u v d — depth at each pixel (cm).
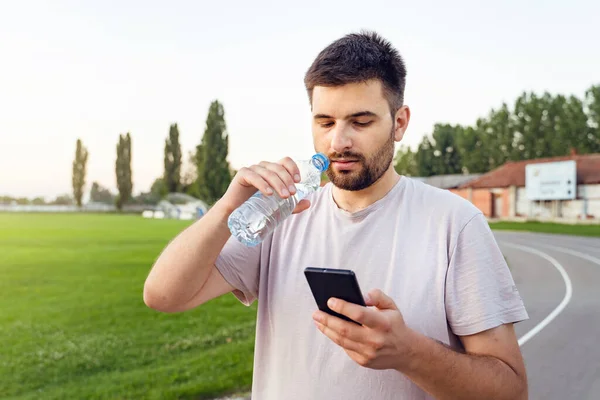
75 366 571
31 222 4188
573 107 6675
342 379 146
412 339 118
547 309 929
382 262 152
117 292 1077
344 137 142
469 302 143
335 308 113
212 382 491
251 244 158
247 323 781
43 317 829
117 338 694
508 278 148
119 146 7650
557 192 4344
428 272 147
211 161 5972
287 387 153
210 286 164
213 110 6000
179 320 804
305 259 160
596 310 913
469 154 7775
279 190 135
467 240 147
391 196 158
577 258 1834
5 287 1129
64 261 1600
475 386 127
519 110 7156
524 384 142
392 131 149
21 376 538
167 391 470
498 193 4909
